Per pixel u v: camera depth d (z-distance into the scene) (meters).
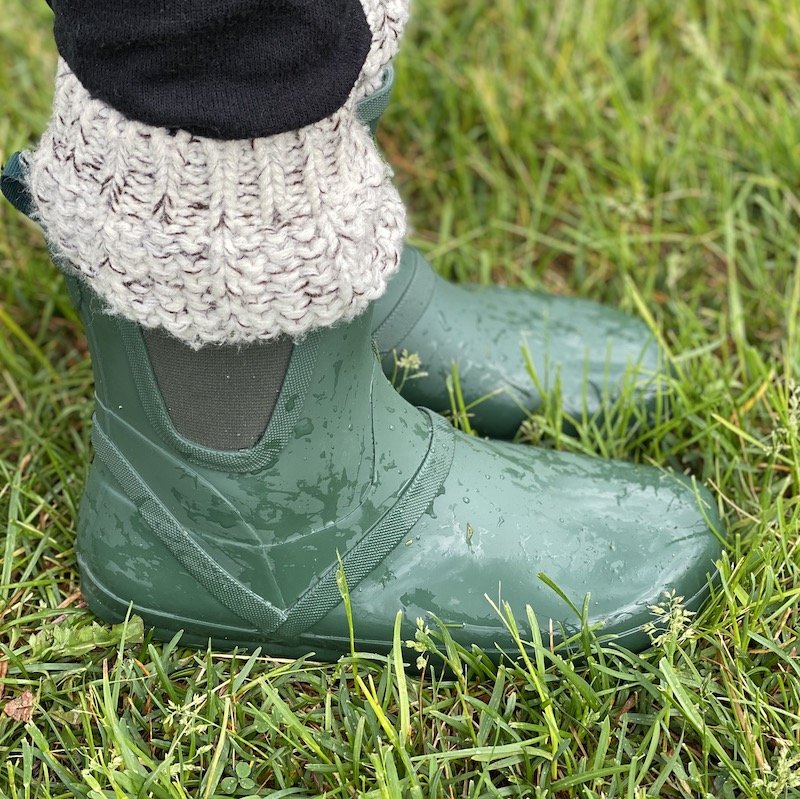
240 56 0.76
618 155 1.79
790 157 1.72
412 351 1.29
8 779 0.98
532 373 1.31
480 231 1.69
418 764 0.97
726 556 1.10
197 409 0.95
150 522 1.03
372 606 1.05
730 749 1.02
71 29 0.77
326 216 0.83
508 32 2.03
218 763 0.98
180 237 0.81
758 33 1.93
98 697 1.02
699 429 1.34
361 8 0.82
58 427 1.37
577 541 1.08
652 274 1.60
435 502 1.05
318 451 0.97
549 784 0.96
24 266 1.60
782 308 1.53
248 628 1.07
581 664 1.08
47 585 1.16
